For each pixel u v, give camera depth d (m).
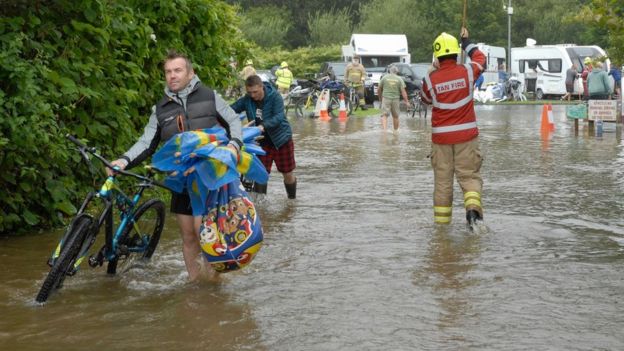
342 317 7.52
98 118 11.98
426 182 15.88
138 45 12.55
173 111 8.55
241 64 16.30
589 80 31.95
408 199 13.88
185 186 8.41
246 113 13.54
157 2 13.21
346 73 43.28
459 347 6.70
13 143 10.16
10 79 10.13
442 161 11.61
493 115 40.59
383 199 13.89
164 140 8.60
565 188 14.98
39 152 10.63
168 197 13.49
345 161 19.62
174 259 9.71
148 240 9.35
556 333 7.02
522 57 59.34
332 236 10.95
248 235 8.23
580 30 85.56
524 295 8.16
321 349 6.70
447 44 11.61
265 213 12.66
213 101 8.59
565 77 57.12
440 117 11.55
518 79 59.56
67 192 11.11
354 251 10.08
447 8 86.81
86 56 11.66
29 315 7.59
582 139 25.64
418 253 9.97
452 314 7.57
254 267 9.34
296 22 104.19
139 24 12.77
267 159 13.64
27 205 11.04
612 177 16.44
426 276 8.90
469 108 11.54
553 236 10.91
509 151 21.92
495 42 86.25
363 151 22.02
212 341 6.91
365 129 30.66
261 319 7.47
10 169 10.68
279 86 43.56
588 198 13.89
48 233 11.05
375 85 53.75
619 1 11.62
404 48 57.59
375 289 8.41
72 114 11.57
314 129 30.80
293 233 11.15
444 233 11.11
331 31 93.75
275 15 97.38
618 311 7.64
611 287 8.44
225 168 8.05
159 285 8.62
